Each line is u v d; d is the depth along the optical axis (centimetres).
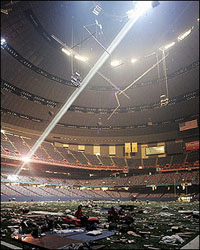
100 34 4584
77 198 4228
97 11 3231
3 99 4822
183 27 4475
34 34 4284
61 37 4525
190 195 4153
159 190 4750
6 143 4425
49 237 587
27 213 1277
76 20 4088
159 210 1694
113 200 4034
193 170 4919
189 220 1036
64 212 1359
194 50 4809
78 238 587
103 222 941
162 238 587
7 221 944
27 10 3688
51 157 4928
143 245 527
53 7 3734
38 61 4888
